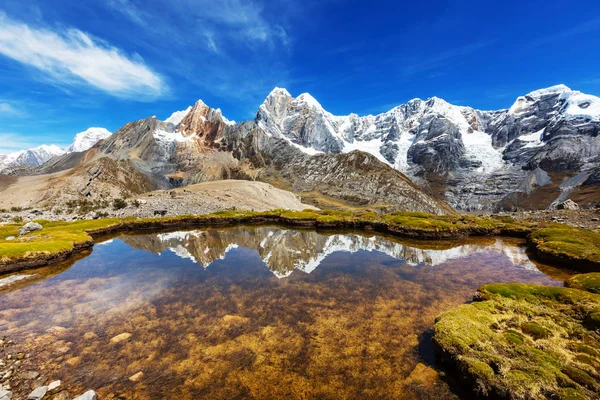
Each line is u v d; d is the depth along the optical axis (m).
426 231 54.16
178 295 24.86
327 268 33.31
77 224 61.06
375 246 46.94
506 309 19.58
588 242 39.09
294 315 21.02
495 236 56.25
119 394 13.02
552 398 11.76
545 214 78.25
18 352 16.12
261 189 173.38
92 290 26.16
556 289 22.03
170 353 16.19
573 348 15.04
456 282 28.47
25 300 23.83
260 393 13.23
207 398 12.88
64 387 13.35
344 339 17.75
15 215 104.19
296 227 69.31
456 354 14.66
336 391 13.39
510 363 13.80
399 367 15.09
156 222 68.19
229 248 44.91
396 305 22.84
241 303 23.14
